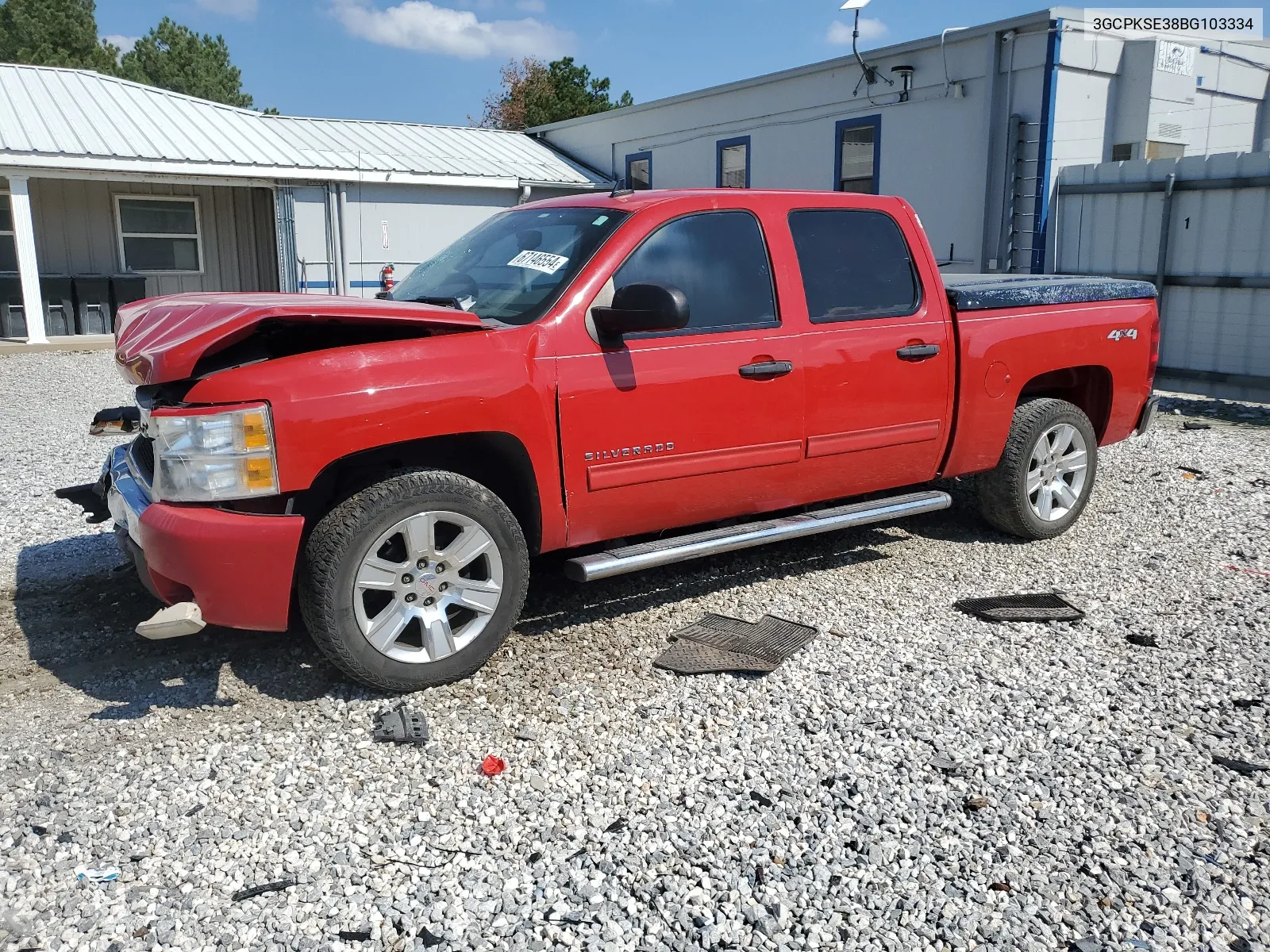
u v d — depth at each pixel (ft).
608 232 14.02
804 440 15.52
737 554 18.40
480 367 12.50
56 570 17.12
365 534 11.83
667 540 14.55
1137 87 43.88
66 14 171.63
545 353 13.05
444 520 12.43
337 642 11.87
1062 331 18.54
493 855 9.36
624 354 13.67
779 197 15.64
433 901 8.71
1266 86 50.60
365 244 65.51
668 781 10.62
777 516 16.75
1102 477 24.43
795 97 55.26
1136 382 19.97
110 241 61.98
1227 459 26.27
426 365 12.21
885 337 16.21
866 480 16.69
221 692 12.62
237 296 14.05
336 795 10.32
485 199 69.21
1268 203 33.22
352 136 70.44
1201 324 35.70
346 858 9.27
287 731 11.63
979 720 11.96
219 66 189.37
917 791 10.44
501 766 10.88
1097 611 15.60
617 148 71.20
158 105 64.75
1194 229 35.65
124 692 12.62
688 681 13.00
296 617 14.69
